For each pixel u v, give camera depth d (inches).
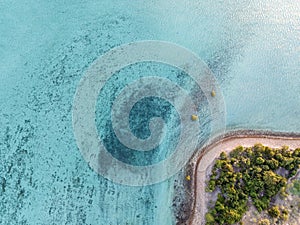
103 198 577.6
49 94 633.6
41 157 595.2
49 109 622.5
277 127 652.1
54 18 683.4
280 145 637.3
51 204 573.0
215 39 682.8
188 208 591.2
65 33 673.6
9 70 652.1
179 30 679.1
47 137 605.3
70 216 568.4
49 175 585.9
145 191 588.1
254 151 617.0
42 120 616.4
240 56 681.6
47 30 676.7
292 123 656.4
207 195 594.6
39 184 581.6
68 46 665.0
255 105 661.3
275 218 569.3
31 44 668.1
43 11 687.1
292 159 601.6
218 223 569.3
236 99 659.4
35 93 636.7
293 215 576.4
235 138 641.0
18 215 567.2
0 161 595.8
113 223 568.4
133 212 576.7
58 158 593.6
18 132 611.8
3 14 684.1
